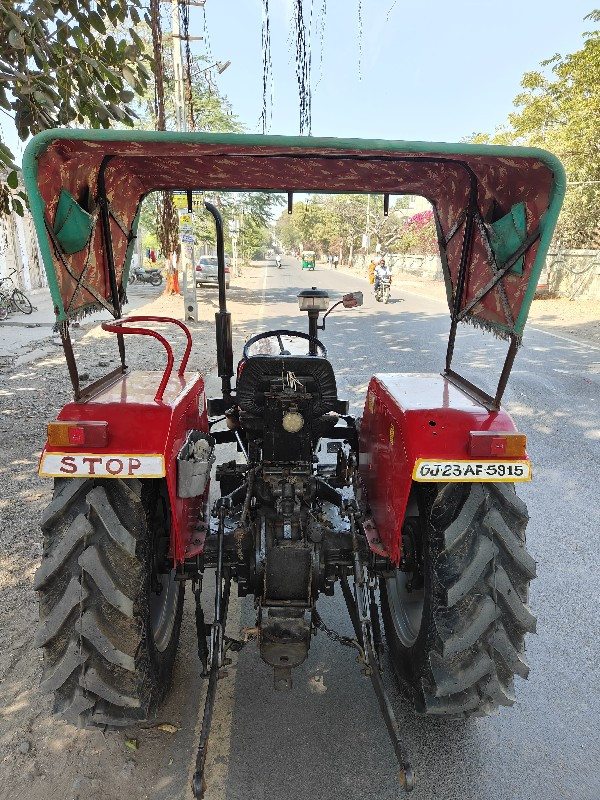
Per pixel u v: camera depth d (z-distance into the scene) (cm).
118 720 240
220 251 347
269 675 326
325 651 348
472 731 293
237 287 2845
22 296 1748
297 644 259
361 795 255
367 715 300
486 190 273
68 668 230
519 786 263
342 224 6384
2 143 425
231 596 398
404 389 297
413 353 1183
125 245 340
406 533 291
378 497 300
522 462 241
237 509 313
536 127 2323
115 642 230
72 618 230
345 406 379
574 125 1972
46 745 276
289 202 351
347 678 326
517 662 250
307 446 290
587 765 275
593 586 416
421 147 201
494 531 245
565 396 877
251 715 297
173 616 305
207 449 273
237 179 320
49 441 232
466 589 240
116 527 229
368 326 1566
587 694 320
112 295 315
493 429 245
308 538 279
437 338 1373
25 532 464
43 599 237
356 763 271
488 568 245
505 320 260
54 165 211
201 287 2648
